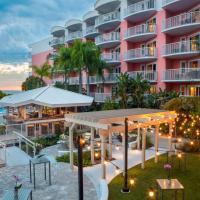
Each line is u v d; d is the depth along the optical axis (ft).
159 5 90.43
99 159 42.73
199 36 82.48
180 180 33.58
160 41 90.53
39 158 33.22
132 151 48.16
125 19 102.63
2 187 31.22
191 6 84.69
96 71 99.09
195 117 55.83
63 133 63.46
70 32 147.84
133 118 35.99
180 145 48.75
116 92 78.95
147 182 32.78
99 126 32.27
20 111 74.79
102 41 110.93
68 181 33.55
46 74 137.08
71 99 69.46
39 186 31.73
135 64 104.37
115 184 32.45
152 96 74.64
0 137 59.31
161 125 60.03
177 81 83.41
